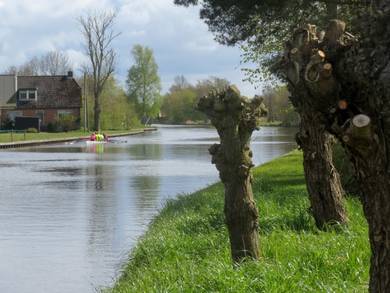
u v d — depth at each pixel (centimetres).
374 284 377
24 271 1059
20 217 1609
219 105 759
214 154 776
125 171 2969
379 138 357
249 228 771
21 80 8744
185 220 1228
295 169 2283
